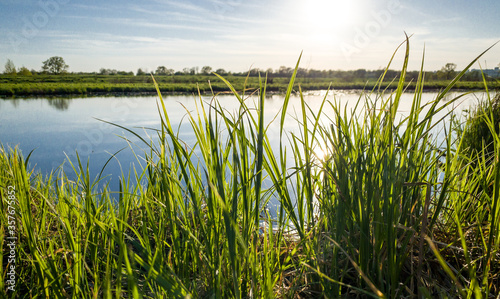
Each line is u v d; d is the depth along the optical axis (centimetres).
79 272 111
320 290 122
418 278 97
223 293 101
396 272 103
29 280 139
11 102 1592
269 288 93
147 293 120
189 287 107
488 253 93
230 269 107
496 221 104
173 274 91
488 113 317
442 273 125
